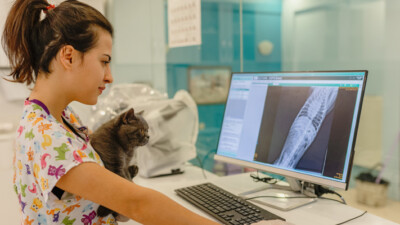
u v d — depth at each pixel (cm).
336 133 97
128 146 95
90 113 163
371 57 332
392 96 318
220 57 252
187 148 159
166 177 153
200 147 212
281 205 103
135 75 288
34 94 74
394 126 315
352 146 93
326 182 97
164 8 256
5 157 237
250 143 118
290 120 108
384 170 301
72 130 83
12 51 73
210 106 250
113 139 93
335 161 96
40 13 73
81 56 69
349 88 96
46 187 64
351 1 339
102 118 157
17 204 173
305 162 102
